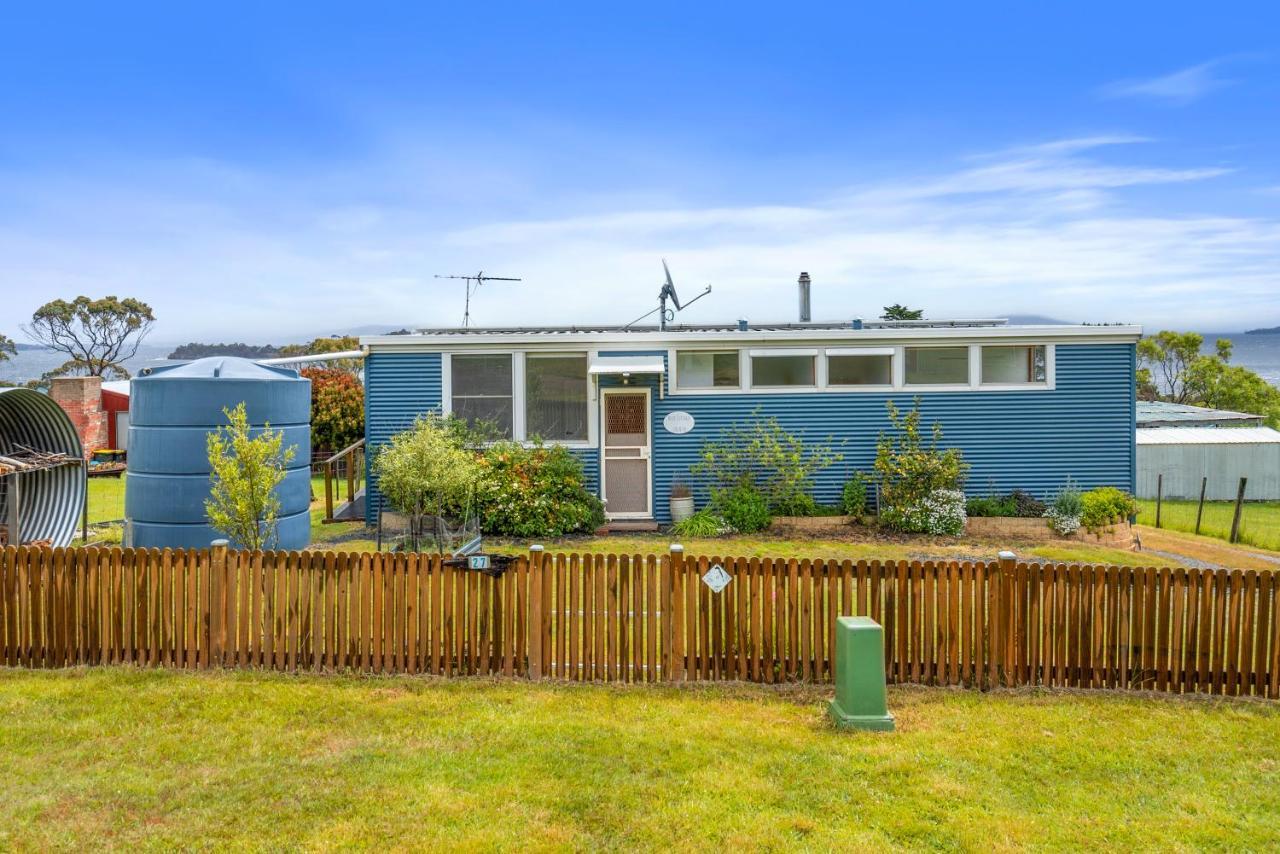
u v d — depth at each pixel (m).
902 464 15.13
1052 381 15.80
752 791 5.37
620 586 7.40
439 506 12.15
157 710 6.63
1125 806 5.27
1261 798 5.41
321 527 15.28
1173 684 7.23
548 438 15.79
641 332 16.27
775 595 7.41
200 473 11.69
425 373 15.69
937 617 7.34
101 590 7.68
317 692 7.05
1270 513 23.44
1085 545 14.46
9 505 11.97
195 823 4.91
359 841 4.73
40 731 6.21
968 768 5.76
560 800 5.22
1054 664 7.32
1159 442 27.22
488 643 7.50
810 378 15.84
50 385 29.75
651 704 6.89
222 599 7.61
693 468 15.73
